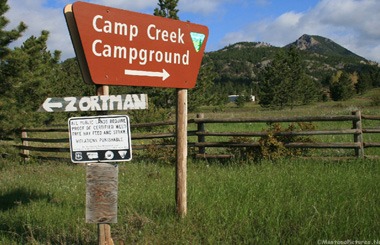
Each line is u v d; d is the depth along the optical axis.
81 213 5.72
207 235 4.56
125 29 4.55
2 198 7.12
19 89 12.80
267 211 5.14
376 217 4.74
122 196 6.47
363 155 9.02
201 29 5.40
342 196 5.61
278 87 59.91
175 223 4.99
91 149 3.87
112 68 4.45
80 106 3.97
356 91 102.62
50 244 4.57
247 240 4.32
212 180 7.24
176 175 5.32
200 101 34.06
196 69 5.41
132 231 4.87
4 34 12.27
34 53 14.43
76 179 8.63
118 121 3.82
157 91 28.83
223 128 19.02
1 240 4.89
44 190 7.55
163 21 4.95
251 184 6.58
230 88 151.75
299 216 4.91
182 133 5.32
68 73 40.44
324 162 8.68
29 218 5.56
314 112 37.88
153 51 4.88
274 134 9.66
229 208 5.31
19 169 10.89
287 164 8.43
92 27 4.25
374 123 17.38
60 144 16.67
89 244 4.59
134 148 11.18
